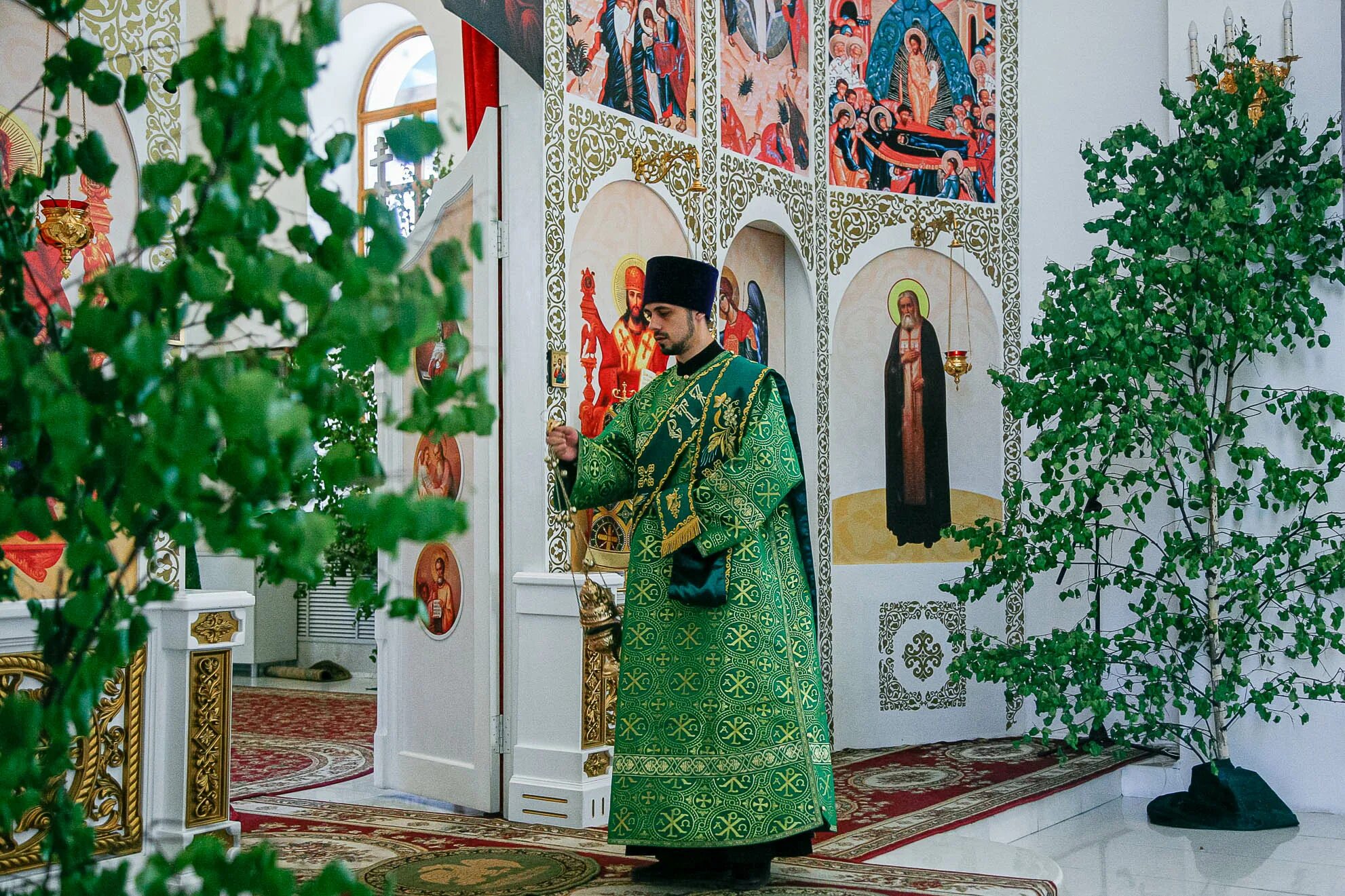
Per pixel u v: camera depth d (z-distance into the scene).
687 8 5.73
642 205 5.41
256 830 4.47
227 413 0.78
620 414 3.81
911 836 4.45
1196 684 5.98
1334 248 5.61
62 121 1.13
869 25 6.80
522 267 4.82
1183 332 5.68
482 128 4.89
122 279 0.88
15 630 2.96
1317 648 5.36
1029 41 7.03
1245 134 5.56
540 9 4.81
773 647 3.50
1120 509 6.52
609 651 3.71
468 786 4.84
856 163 6.75
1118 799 6.03
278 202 8.91
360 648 9.76
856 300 6.74
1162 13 6.64
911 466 6.76
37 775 0.96
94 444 0.89
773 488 3.48
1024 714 6.86
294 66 0.89
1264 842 5.12
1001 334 6.95
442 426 1.02
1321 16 5.81
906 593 6.67
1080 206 6.85
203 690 3.38
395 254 0.94
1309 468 5.70
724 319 6.04
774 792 3.44
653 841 3.45
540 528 4.75
